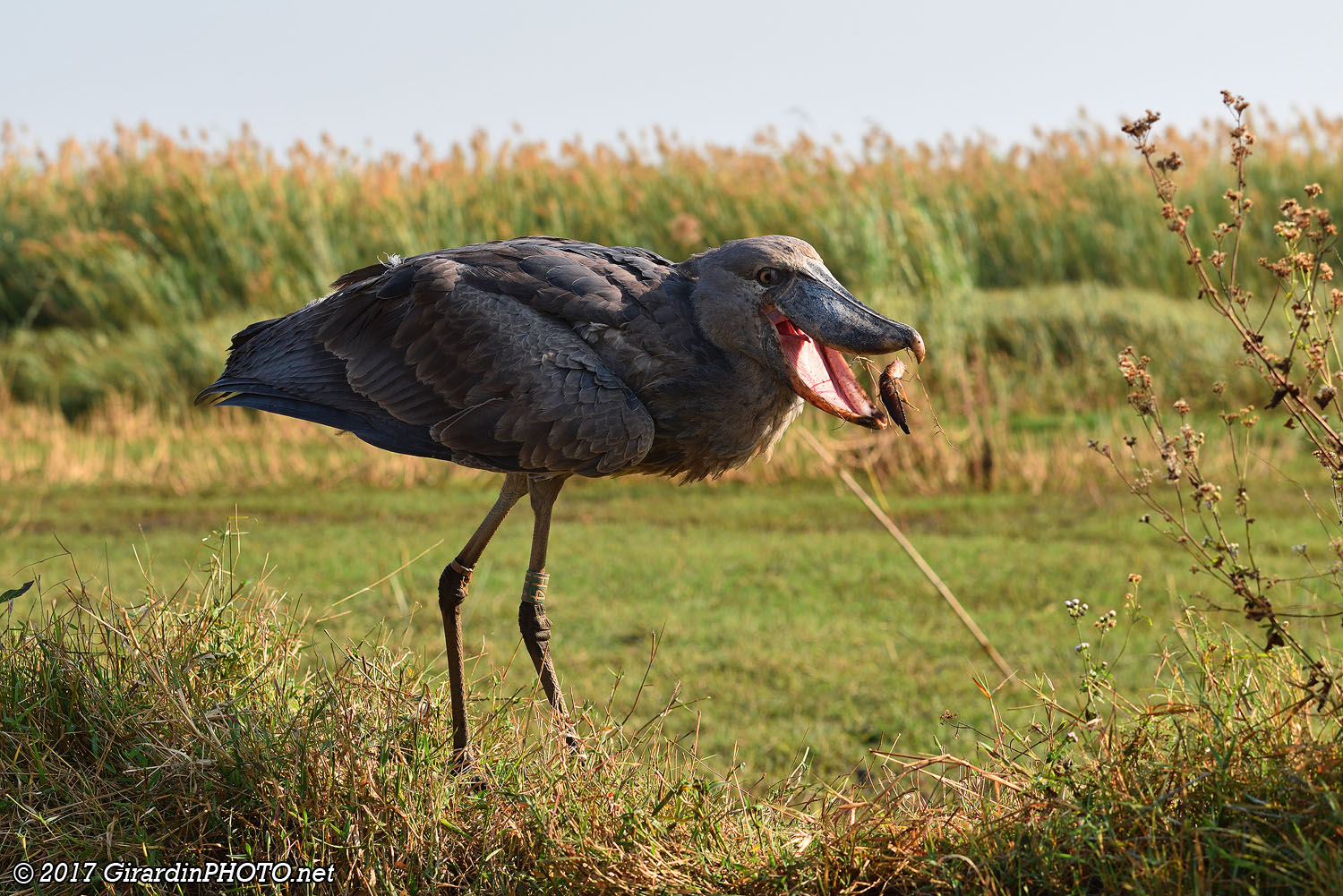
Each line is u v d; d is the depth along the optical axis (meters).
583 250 7.64
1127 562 14.23
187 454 21.94
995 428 20.25
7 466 20.73
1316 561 13.62
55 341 27.89
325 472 20.55
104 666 7.50
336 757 6.69
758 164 31.47
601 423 7.05
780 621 12.47
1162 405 22.25
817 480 19.70
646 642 11.83
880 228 27.03
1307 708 6.54
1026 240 31.25
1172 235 29.53
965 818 6.44
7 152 33.91
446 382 7.25
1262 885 5.47
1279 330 23.39
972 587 13.56
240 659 7.50
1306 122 33.25
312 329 7.80
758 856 6.45
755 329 7.09
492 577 14.09
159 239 31.36
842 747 9.33
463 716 7.27
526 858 6.42
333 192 31.47
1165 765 6.19
